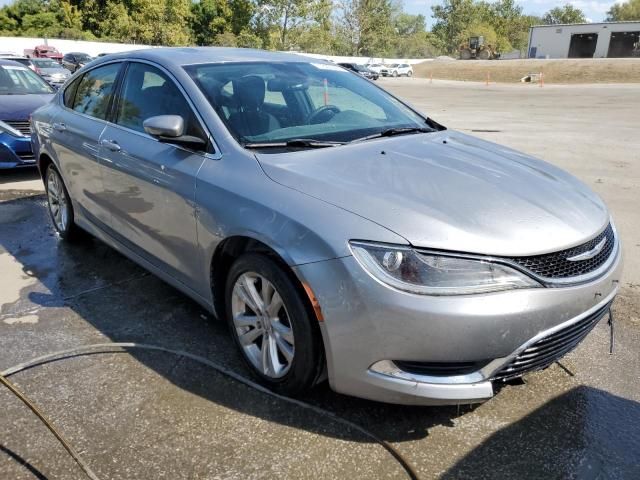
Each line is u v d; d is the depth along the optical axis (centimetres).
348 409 269
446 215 238
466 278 223
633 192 683
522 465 236
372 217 236
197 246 304
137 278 421
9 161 698
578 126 1371
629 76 3912
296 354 256
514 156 334
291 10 5909
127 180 357
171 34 5034
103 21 5500
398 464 235
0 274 429
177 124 299
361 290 226
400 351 226
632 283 420
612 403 277
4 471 230
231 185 279
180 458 238
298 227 244
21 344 328
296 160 284
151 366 305
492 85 3772
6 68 843
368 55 7525
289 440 249
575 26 6444
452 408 271
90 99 434
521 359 236
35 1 5725
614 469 234
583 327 256
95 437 250
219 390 284
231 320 295
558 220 251
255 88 344
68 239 494
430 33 10144
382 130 348
